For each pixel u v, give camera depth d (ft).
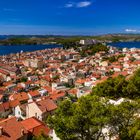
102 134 98.94
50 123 97.14
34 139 180.34
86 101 94.89
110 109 93.09
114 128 99.60
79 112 90.89
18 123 197.47
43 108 266.36
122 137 95.40
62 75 569.23
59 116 96.37
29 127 201.26
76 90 363.35
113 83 222.07
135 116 100.78
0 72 643.04
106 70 599.98
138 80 217.36
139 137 89.40
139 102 104.88
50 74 591.37
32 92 369.09
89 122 90.02
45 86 451.53
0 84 515.91
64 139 92.22
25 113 284.41
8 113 305.32
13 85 482.28
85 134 92.43
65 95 342.64
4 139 174.50
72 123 89.92
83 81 458.91
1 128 178.91
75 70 647.15
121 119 96.27
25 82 507.30
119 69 603.26
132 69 518.78
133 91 210.18
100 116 90.79
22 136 188.85
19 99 342.03
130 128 94.68
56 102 319.88
